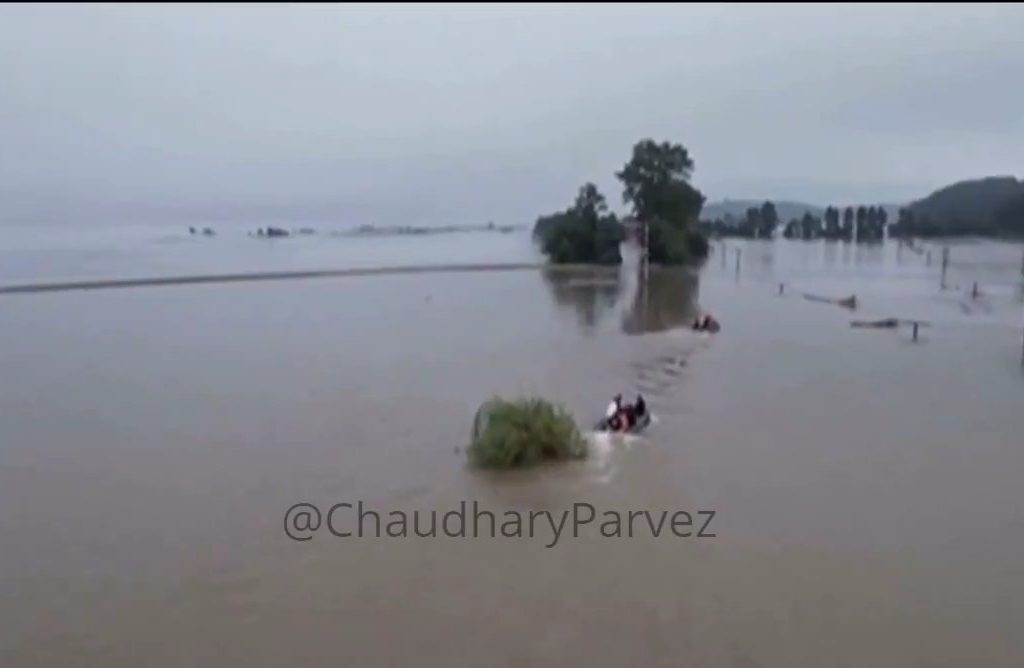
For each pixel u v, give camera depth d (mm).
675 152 78750
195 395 24328
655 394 23906
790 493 15656
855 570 12414
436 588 11969
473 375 26781
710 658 10070
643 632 10688
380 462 17719
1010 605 11344
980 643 10406
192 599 11727
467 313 43094
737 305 46250
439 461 17734
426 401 23188
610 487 16000
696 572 12375
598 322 39438
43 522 14641
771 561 12734
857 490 15797
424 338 34625
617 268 73688
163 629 10906
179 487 16375
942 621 10930
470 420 21000
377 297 51156
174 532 14109
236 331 36875
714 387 24828
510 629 10797
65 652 10375
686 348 31828
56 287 54406
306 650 10352
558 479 16469
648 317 41188
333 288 56781
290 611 11336
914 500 15258
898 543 13359
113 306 46125
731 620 10969
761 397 23484
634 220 77188
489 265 76188
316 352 31391
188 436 19969
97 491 16203
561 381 25781
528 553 13102
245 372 27609
